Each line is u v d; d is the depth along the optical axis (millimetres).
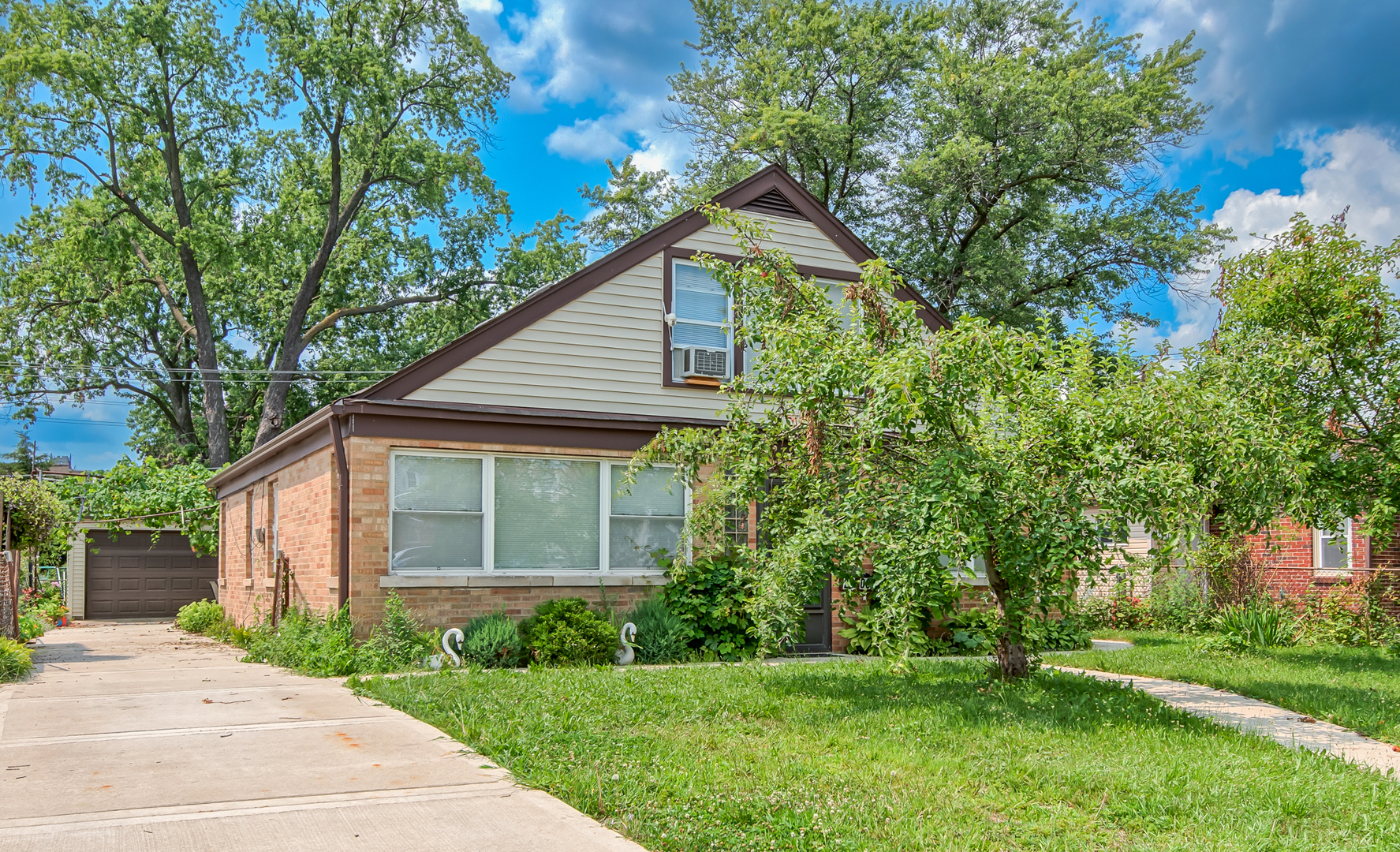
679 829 5031
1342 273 12906
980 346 8367
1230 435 9312
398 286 40062
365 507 12453
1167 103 27859
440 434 12992
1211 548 11664
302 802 5562
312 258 38562
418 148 35656
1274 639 15164
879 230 30469
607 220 34844
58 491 25984
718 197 15344
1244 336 13391
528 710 8250
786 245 15742
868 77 29188
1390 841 5223
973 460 8508
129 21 32938
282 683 10602
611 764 6398
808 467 9953
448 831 5020
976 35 31359
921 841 4984
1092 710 8594
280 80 35500
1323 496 12828
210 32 35562
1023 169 27359
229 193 36781
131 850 4676
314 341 40469
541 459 13688
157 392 40656
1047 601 9094
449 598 12781
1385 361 12914
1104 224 28984
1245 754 7180
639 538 14195
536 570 13477
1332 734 8398
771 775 6195
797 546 8922
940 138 28375
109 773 6215
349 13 35125
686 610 13633
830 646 14742
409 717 8289
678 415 14664
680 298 15008
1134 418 8969
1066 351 9703
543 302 13938
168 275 37844
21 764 6457
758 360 10141
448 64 36781
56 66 30766
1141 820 5500
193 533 26000
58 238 33969
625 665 12562
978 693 9508
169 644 17469
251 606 18297
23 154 32844
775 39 30734
